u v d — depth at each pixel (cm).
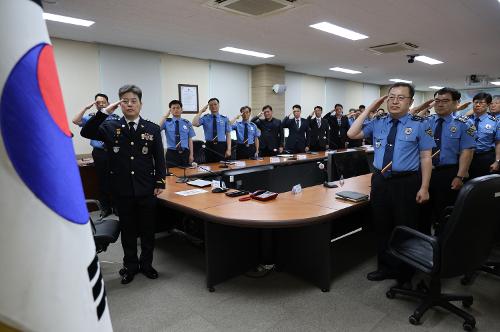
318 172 525
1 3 57
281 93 804
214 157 513
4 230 56
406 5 388
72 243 63
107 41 541
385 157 229
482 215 166
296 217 209
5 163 56
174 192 279
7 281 57
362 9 400
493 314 206
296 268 254
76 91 536
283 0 370
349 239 339
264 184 440
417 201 226
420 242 202
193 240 329
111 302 221
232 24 454
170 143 484
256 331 190
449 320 199
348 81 1116
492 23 455
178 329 193
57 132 63
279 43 568
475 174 345
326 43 569
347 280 252
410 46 593
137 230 255
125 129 235
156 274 256
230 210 225
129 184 237
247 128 554
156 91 633
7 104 56
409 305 216
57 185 61
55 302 60
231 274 250
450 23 456
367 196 254
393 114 225
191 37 523
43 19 64
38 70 60
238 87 782
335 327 193
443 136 277
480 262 179
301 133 651
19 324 57
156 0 365
